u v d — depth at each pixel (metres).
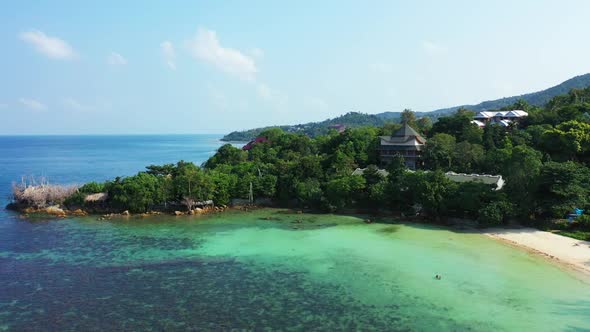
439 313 44.94
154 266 60.22
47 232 79.75
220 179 105.31
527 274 55.72
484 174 105.00
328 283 53.50
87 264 60.97
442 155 116.88
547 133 107.31
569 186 74.56
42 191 101.19
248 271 58.03
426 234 76.31
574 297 48.47
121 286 52.62
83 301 48.19
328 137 179.75
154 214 96.31
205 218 92.62
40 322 43.09
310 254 65.38
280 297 49.25
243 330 41.47
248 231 80.19
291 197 107.44
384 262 61.16
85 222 88.69
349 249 67.69
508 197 80.44
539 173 78.50
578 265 58.50
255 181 107.75
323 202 97.88
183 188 98.94
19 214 96.62
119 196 96.19
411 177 90.56
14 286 52.59
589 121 120.38
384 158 128.12
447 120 142.38
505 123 152.12
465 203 81.38
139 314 44.91
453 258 62.50
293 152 154.25
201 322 43.09
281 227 83.31
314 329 41.59
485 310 45.53
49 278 55.38
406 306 46.69
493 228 78.69
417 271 57.38
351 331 41.16
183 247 69.62
